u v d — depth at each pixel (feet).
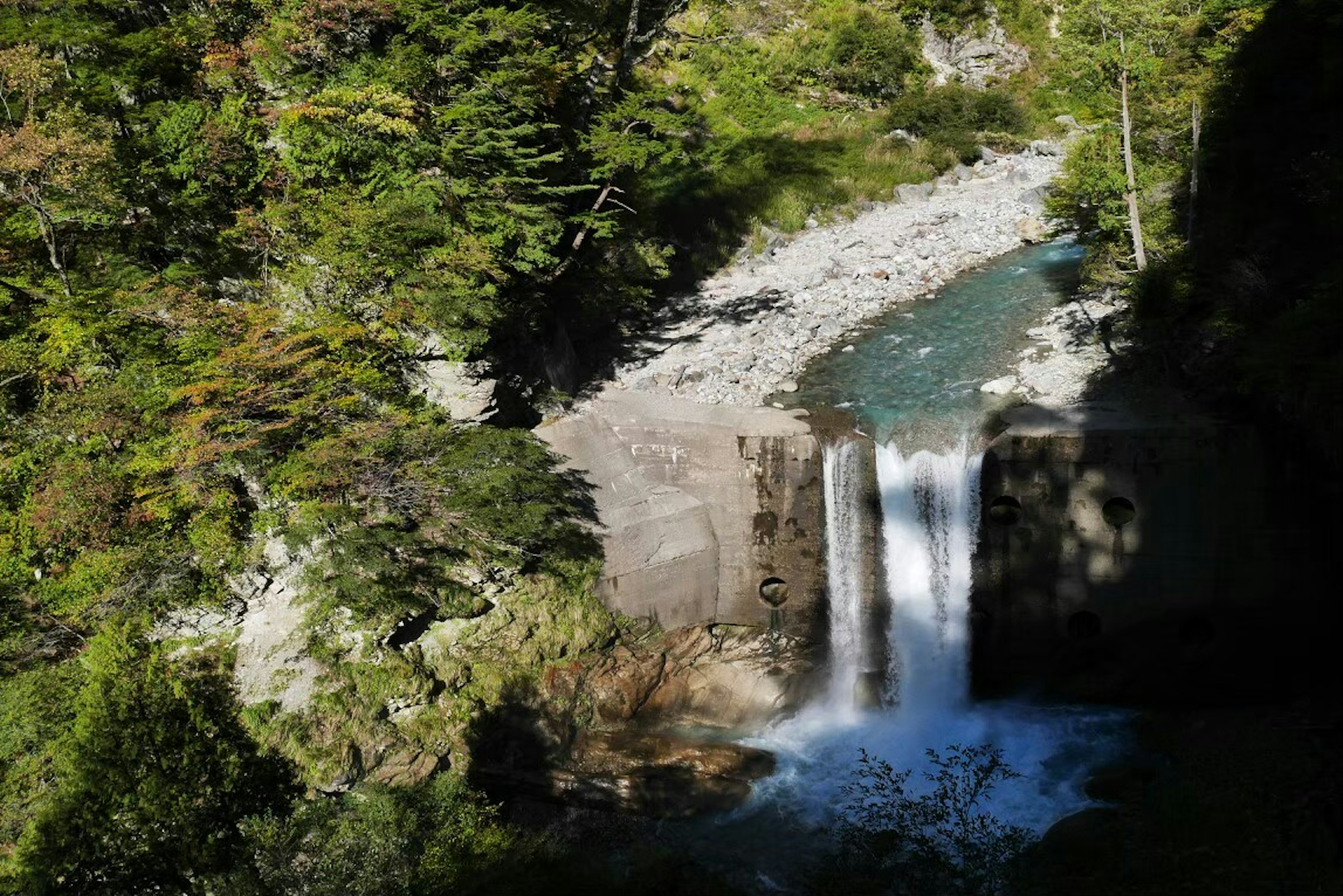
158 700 80.07
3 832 76.38
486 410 103.50
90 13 103.91
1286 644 97.19
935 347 128.67
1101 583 99.60
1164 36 117.91
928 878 73.15
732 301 148.87
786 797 90.79
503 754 94.02
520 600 99.45
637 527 105.09
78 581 84.79
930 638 104.83
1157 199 120.88
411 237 98.22
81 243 101.19
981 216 171.32
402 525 92.53
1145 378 111.04
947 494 101.81
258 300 99.81
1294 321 85.51
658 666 103.50
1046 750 93.61
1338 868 69.72
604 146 114.93
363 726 87.61
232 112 101.86
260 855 77.30
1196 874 72.28
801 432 105.09
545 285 119.14
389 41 108.47
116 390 89.04
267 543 90.53
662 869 80.38
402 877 77.77
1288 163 106.22
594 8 126.00
